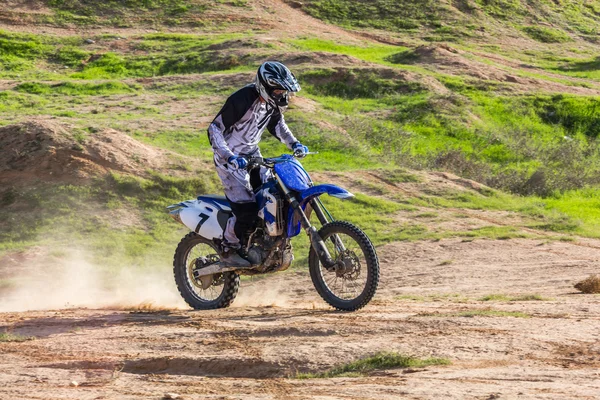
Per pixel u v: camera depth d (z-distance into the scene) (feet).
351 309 37.76
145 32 256.11
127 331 33.68
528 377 22.49
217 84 178.19
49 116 144.66
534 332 29.25
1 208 92.32
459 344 27.48
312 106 159.12
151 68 212.64
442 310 36.99
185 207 42.42
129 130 133.28
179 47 230.07
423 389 21.27
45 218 90.02
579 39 298.35
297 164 38.47
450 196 106.22
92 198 94.02
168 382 24.07
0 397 21.79
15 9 260.62
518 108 176.55
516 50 272.51
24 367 27.17
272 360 26.43
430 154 138.51
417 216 95.71
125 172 99.19
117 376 25.14
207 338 31.14
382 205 98.63
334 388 22.26
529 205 105.70
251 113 38.68
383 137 145.89
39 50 231.50
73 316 39.22
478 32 286.25
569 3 337.93
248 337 30.89
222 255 40.70
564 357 25.38
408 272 69.00
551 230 91.09
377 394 20.99
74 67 220.02
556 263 68.59
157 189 97.19
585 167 142.61
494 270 66.69
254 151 39.81
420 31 281.33
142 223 90.63
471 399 19.94
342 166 122.21
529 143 155.33
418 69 197.26
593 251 75.97
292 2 293.43
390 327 31.17
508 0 320.29
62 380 24.52
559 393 20.20
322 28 272.72
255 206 39.37
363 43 250.78
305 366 25.90
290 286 65.10
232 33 251.60
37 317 39.40
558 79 215.10
